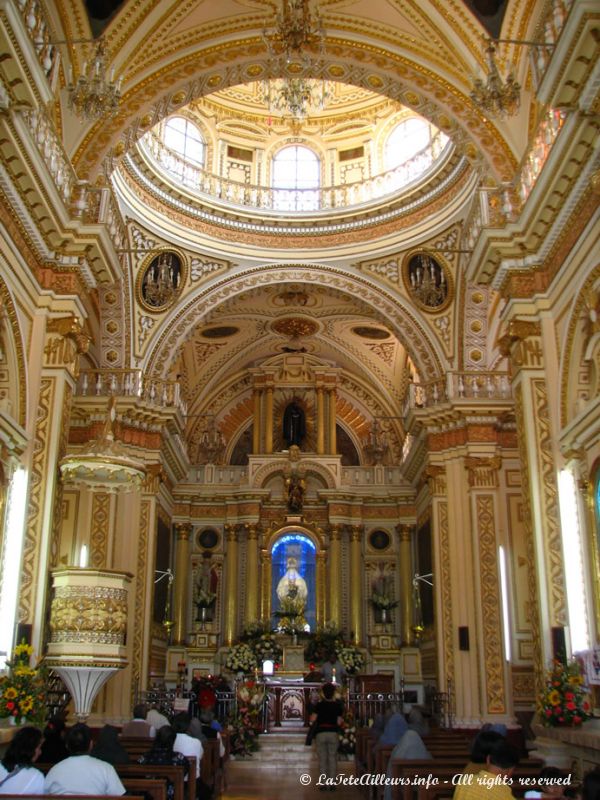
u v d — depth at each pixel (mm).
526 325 11578
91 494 17219
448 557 18234
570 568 10602
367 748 12000
